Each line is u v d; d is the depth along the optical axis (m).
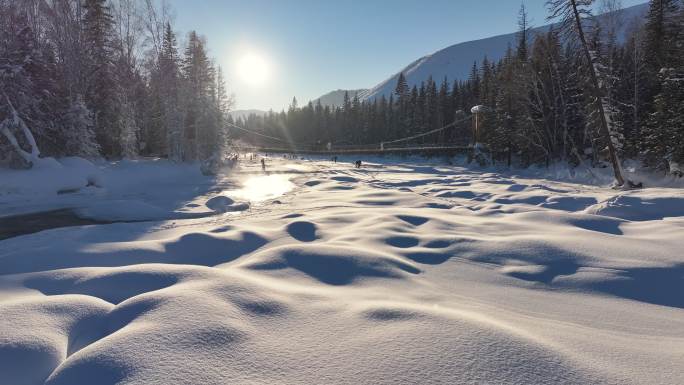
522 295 4.94
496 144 46.88
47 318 3.63
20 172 22.75
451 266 6.17
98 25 37.06
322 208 15.45
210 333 3.10
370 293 4.62
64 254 7.37
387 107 103.06
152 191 24.17
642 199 11.11
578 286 5.16
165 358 2.75
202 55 46.31
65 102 31.53
